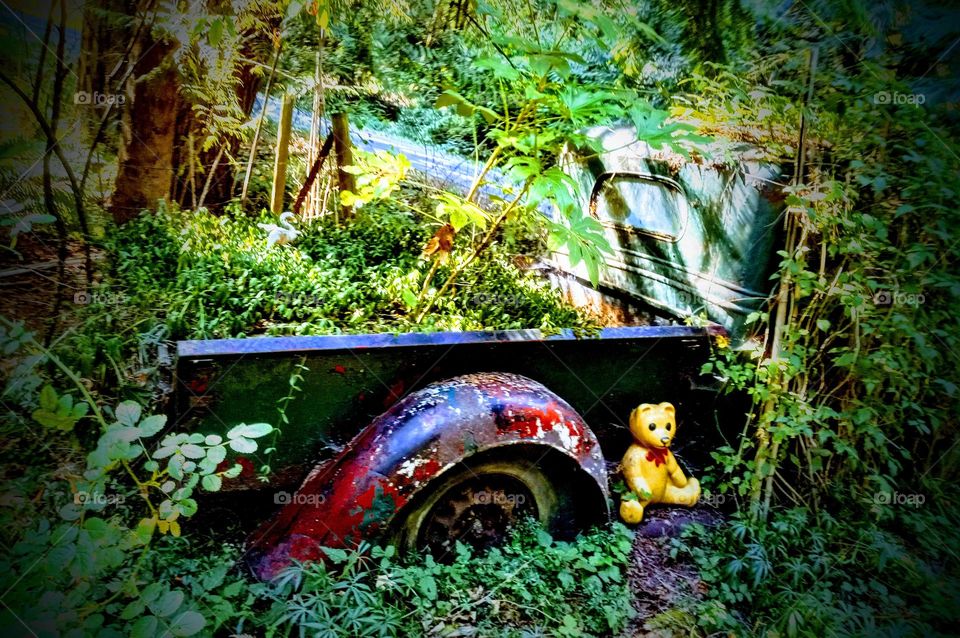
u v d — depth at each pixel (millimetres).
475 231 4207
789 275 2744
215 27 3850
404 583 2279
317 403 2287
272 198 5016
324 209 5270
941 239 2949
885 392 3143
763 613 2580
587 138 2928
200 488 2301
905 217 2949
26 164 3787
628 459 2879
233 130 5062
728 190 2969
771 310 2875
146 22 4340
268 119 5949
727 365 2957
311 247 4164
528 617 2395
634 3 4426
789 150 2854
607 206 3842
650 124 2803
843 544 2861
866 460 3117
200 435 2020
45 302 3434
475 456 2354
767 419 2846
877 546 2721
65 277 3670
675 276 3336
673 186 3297
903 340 3025
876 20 3684
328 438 2352
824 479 3094
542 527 2645
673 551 2746
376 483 2244
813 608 2486
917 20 3602
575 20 3764
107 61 4520
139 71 4578
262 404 2203
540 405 2432
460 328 3152
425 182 5324
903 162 2982
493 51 3035
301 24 5016
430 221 4695
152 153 4754
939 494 3131
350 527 2260
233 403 2170
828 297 2854
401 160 3418
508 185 4316
